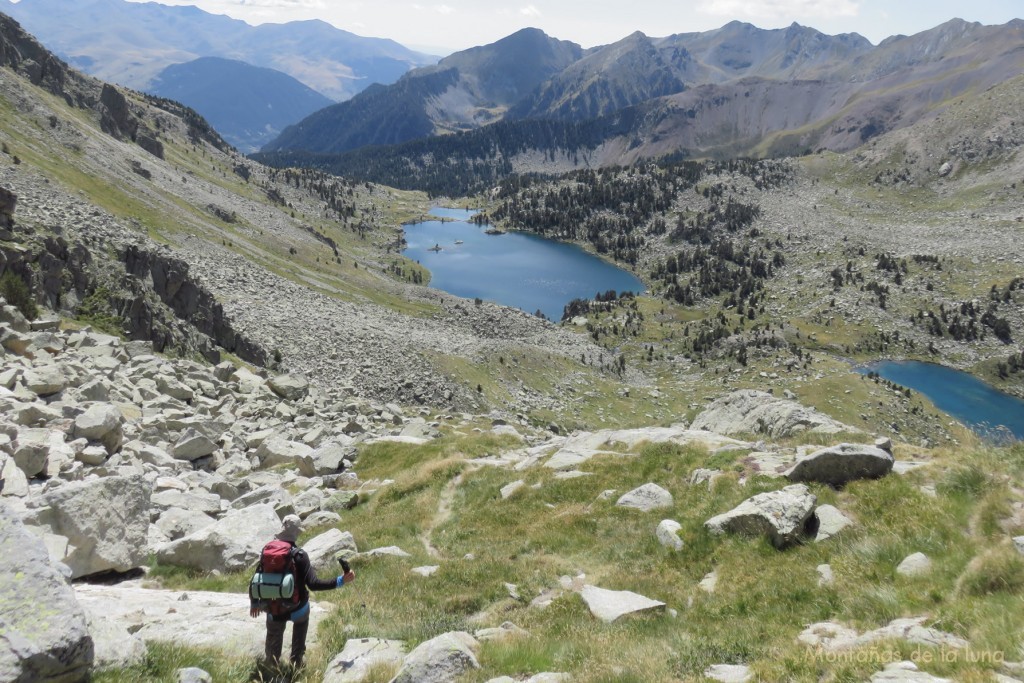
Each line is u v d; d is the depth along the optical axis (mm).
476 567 19000
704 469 23844
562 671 11125
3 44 188625
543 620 14617
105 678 8703
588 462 28703
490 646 12242
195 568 18656
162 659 10133
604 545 20234
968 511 15547
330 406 56531
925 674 8773
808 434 27422
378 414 58844
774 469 22062
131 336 58844
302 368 82250
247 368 67250
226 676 10281
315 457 37781
